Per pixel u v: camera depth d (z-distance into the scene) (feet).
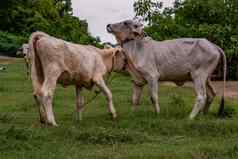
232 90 55.98
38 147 24.40
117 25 34.88
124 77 67.62
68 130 27.35
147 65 34.32
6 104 41.55
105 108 39.81
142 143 26.00
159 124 29.86
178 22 59.82
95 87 38.70
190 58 34.14
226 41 58.95
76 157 22.29
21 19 133.59
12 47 115.55
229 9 60.44
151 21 56.13
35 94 30.19
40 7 135.85
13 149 23.77
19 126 28.76
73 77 31.50
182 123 29.96
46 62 30.25
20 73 71.10
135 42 34.71
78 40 99.91
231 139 27.12
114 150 23.85
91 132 26.58
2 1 131.34
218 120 31.45
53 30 107.96
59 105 41.45
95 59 32.53
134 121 31.17
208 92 35.60
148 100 43.75
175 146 25.07
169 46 34.53
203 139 27.37
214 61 34.32
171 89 55.01
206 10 60.85
